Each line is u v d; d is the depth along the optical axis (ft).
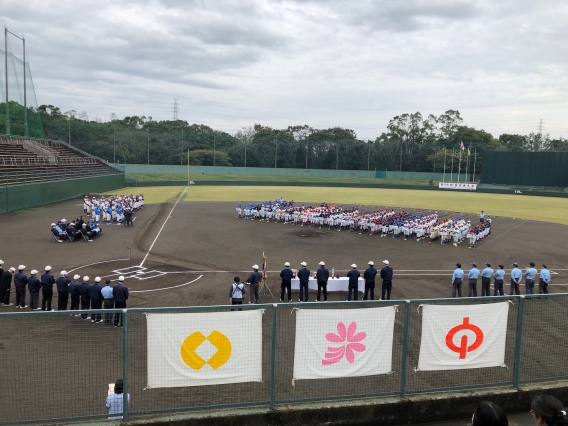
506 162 341.62
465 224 125.59
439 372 38.22
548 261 99.09
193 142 489.67
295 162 503.61
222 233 125.49
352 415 30.25
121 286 53.06
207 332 29.32
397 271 87.15
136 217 153.48
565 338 45.91
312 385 35.58
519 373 36.55
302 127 567.18
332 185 347.97
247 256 97.86
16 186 157.17
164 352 29.01
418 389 32.50
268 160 497.05
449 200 243.40
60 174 207.31
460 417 31.68
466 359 32.91
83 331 45.88
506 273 88.17
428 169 491.31
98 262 88.89
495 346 33.45
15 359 38.63
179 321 28.89
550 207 214.07
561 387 33.27
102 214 150.10
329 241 117.19
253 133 597.93
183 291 69.92
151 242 110.63
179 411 29.40
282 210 150.10
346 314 30.78
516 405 32.63
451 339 32.42
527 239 124.88
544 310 52.90
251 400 33.35
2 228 122.83
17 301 60.90
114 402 30.19
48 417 29.94
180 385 29.43
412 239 122.01
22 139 237.25
